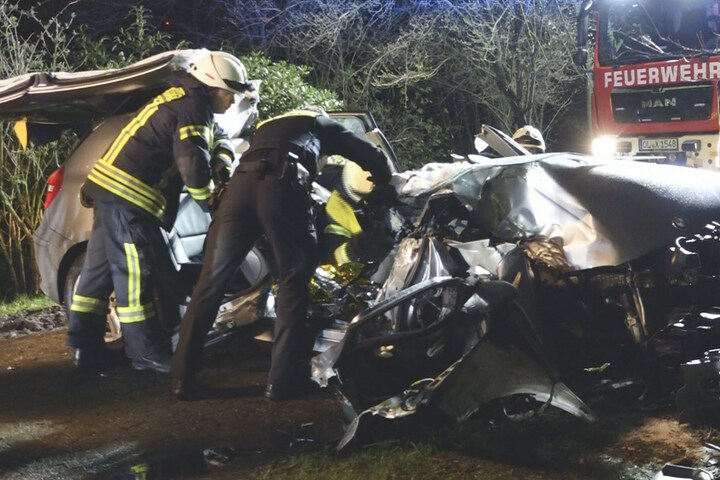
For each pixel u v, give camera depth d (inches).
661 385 185.2
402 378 181.3
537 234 186.4
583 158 208.8
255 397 203.2
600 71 434.0
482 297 169.9
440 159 552.7
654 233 182.2
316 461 162.1
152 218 213.9
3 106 231.6
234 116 261.3
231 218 196.4
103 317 223.0
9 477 161.3
